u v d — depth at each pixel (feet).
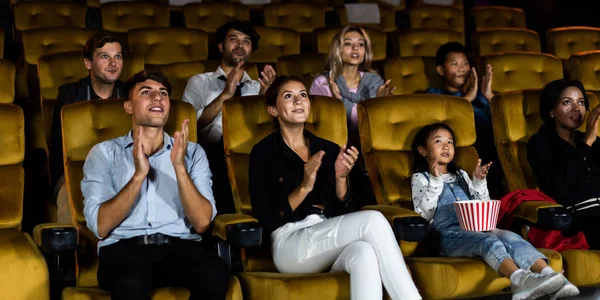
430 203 9.36
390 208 8.79
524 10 22.97
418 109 10.41
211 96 12.62
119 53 11.28
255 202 8.86
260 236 7.89
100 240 8.23
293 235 8.48
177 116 9.34
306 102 9.11
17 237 8.11
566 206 10.34
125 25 17.47
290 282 7.86
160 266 7.97
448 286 8.38
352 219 8.12
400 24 20.17
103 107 9.12
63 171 10.27
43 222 10.72
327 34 16.43
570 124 10.64
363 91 12.81
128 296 7.33
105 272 7.64
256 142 9.71
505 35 17.47
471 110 10.69
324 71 13.05
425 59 14.51
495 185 12.27
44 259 7.80
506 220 9.50
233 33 12.75
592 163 10.57
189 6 18.21
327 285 7.94
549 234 9.49
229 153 9.68
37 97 12.87
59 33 15.01
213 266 7.64
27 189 10.91
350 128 12.35
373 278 7.81
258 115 9.79
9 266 7.61
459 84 13.76
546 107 10.81
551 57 14.83
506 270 8.32
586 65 14.47
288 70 14.44
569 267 9.14
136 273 7.45
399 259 7.96
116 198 7.87
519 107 11.07
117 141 8.50
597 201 10.32
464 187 9.62
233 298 7.71
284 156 9.04
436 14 19.81
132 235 8.20
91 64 11.23
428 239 9.45
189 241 8.35
